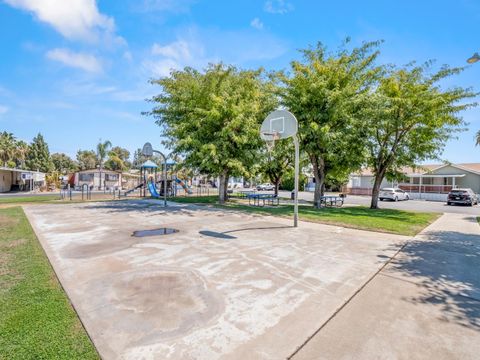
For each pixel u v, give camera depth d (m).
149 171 30.12
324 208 15.36
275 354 2.44
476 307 3.44
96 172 43.72
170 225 8.85
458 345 2.63
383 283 4.20
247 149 15.15
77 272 4.41
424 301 3.59
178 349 2.47
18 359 2.27
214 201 18.30
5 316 2.97
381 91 14.41
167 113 15.80
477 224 10.76
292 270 4.68
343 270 4.73
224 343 2.58
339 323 3.00
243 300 3.50
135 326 2.83
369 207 17.42
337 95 12.72
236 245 6.33
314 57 14.88
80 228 8.20
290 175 25.53
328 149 14.02
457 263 5.30
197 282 4.06
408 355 2.46
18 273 4.31
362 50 14.14
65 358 2.30
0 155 46.06
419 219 11.59
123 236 7.15
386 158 16.02
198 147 13.86
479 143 30.50
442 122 13.21
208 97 14.45
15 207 13.70
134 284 3.95
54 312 3.07
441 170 33.03
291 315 3.14
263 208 14.23
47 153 60.44
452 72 13.10
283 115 9.79
